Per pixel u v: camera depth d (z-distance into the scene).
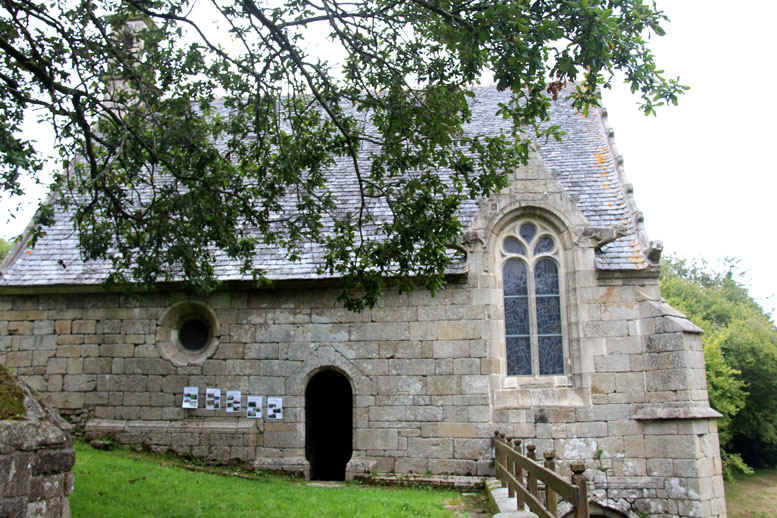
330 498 11.35
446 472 13.52
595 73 7.83
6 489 5.82
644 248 14.00
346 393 19.47
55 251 15.84
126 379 14.88
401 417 13.92
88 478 11.19
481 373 13.82
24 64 8.92
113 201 10.29
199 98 10.18
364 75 9.48
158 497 10.54
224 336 14.85
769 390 35.38
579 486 5.96
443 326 14.16
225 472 13.60
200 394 14.64
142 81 9.79
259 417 14.38
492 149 9.58
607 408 13.37
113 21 9.97
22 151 8.89
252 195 11.70
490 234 14.41
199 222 9.71
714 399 30.83
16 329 15.30
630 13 8.03
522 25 7.13
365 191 16.33
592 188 15.79
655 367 13.27
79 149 10.52
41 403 6.71
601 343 13.66
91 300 15.31
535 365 14.04
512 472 10.71
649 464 13.00
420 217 9.41
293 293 14.86
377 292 9.62
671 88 8.23
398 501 11.16
